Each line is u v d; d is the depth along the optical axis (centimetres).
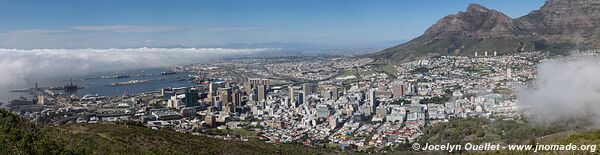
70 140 8150
